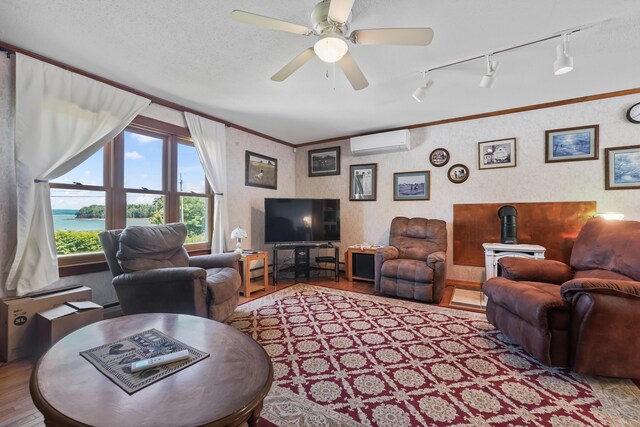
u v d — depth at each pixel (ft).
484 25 6.55
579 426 4.55
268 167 15.93
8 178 7.20
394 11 6.06
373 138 14.56
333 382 5.76
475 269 12.99
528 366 6.39
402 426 4.56
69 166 8.14
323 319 9.13
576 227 11.19
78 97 8.20
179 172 11.50
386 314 9.57
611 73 8.97
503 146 12.45
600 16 6.23
